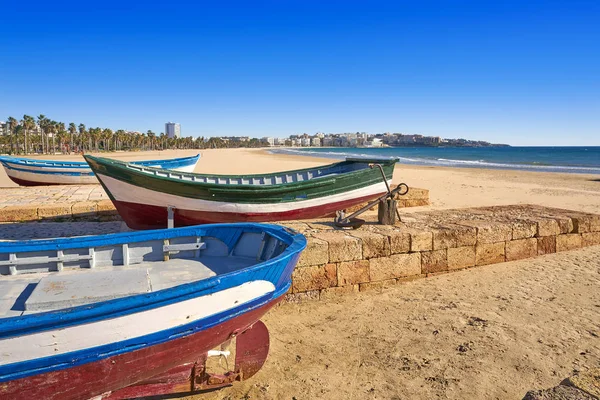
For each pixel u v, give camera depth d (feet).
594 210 48.34
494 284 23.77
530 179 90.94
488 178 93.45
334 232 24.56
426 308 20.76
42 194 52.03
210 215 32.94
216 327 12.92
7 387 10.53
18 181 68.18
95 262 16.79
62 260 16.08
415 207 49.65
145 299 11.26
